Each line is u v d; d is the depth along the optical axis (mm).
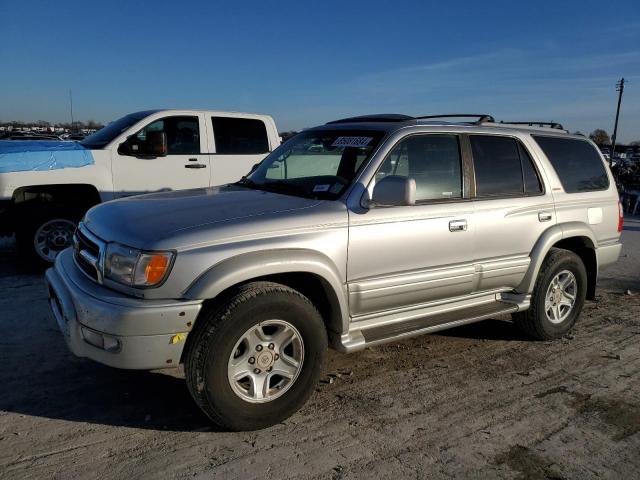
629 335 5359
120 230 3336
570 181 5191
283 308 3307
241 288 3264
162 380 4027
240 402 3275
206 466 3006
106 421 3447
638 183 17750
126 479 2869
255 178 4684
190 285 3109
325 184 3926
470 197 4387
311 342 3459
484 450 3271
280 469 3006
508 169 4703
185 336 3131
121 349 3072
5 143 7332
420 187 4125
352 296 3732
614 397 4020
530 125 5469
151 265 3070
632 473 3088
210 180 8312
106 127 8328
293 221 3482
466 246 4273
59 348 4531
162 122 7969
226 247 3211
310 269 3418
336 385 4082
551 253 4996
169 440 3252
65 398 3721
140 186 7750
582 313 6055
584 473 3076
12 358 4312
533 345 5043
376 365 4473
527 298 4805
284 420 3527
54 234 7020
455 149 4383
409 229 3916
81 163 7250
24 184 6883
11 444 3152
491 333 5316
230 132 8555
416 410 3734
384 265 3828
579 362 4664
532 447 3320
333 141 4309
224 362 3168
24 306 5527
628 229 12945
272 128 9000
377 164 3904
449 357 4695
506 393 4039
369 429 3467
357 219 3693
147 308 3039
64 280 3537
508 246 4574
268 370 3373
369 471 3020
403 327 4055
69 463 2988
